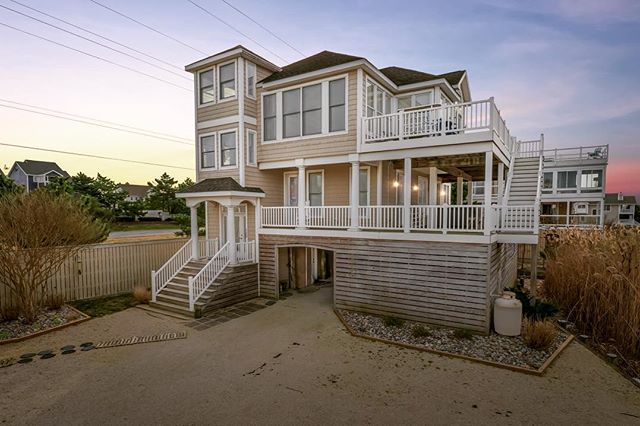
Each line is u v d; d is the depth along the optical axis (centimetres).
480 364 639
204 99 1337
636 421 455
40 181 4531
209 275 1065
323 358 672
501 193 1053
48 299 997
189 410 483
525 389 544
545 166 2758
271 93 1254
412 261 884
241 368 627
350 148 1069
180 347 733
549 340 694
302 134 1180
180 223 2534
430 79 1278
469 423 448
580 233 1178
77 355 688
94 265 1165
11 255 841
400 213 1155
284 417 464
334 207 1072
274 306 1073
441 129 970
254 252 1198
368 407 490
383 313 931
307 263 1405
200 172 1349
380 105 1232
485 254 787
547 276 1112
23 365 638
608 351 700
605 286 773
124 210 3519
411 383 565
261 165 1278
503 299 791
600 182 2597
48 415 468
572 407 491
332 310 1023
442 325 844
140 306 1059
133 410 483
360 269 968
